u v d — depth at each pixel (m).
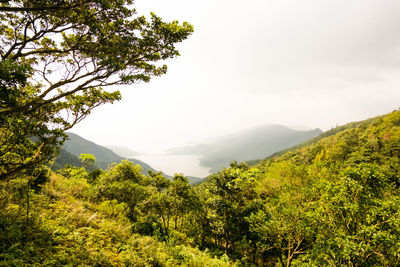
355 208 4.86
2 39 4.61
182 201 13.49
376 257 4.43
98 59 5.17
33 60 5.25
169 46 5.65
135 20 5.09
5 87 3.09
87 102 6.69
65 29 4.72
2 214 4.87
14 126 3.93
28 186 5.54
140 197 13.16
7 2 3.59
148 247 6.55
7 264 3.29
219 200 10.94
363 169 5.39
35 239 4.63
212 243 15.49
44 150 4.90
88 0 4.04
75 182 13.36
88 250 5.09
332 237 5.07
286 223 6.55
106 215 9.71
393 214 4.63
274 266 10.70
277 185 13.08
